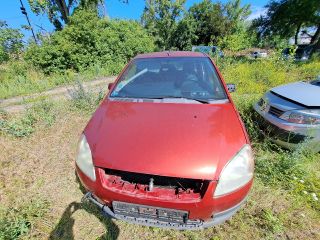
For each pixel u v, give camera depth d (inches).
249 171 65.1
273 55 354.3
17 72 357.7
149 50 565.3
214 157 61.1
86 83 318.0
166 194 59.8
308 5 721.6
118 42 478.6
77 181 98.1
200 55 117.0
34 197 89.0
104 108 87.1
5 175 101.1
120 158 62.1
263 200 87.9
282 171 101.7
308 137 103.3
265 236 74.3
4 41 417.1
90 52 431.8
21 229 73.3
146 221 64.7
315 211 84.3
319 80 142.2
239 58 497.4
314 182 98.0
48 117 152.6
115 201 63.6
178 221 61.9
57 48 383.6
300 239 73.5
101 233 75.7
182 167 58.7
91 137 71.6
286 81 259.3
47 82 311.4
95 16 443.2
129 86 99.1
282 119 111.0
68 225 77.9
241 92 214.4
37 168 106.3
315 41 852.6
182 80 98.7
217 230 76.4
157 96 91.3
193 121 74.0
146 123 73.4
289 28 834.2
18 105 210.2
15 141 129.7
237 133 71.2
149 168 59.2
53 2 636.1
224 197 59.6
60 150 120.6
